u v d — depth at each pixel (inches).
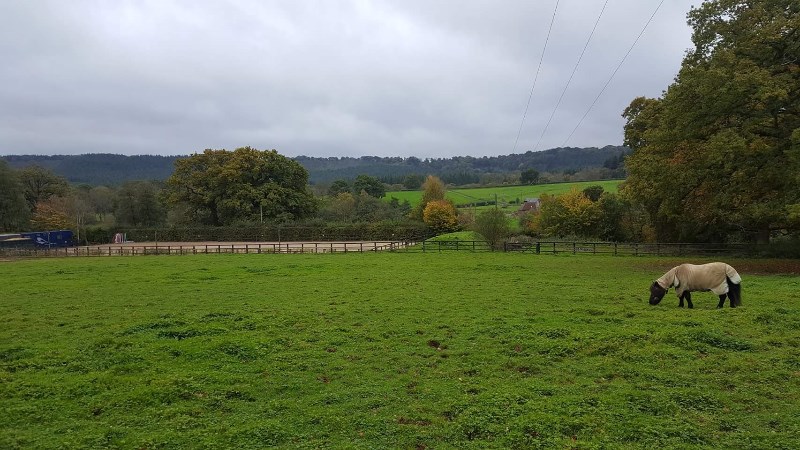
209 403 314.5
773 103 845.8
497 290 720.3
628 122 1670.8
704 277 536.7
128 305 653.9
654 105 1513.3
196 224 2758.4
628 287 722.8
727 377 330.3
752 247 1197.7
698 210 1103.6
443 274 934.4
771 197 918.4
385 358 400.5
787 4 910.4
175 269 1104.2
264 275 965.8
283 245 2076.8
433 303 623.2
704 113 894.4
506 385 331.3
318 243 2153.1
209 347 425.7
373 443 258.8
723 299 539.8
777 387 312.8
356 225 2402.8
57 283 902.4
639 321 483.2
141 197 3002.0
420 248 1657.2
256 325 512.7
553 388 322.7
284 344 443.8
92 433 273.4
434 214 2368.4
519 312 551.2
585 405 294.5
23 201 2620.6
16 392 333.7
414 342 445.7
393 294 700.0
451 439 262.7
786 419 269.6
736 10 976.9
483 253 1450.5
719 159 848.9
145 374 367.9
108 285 856.9
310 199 2753.4
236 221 2576.3
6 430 280.4
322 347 433.1
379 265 1126.4
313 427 278.1
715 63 909.8
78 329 520.7
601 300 615.2
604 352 391.9
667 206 1027.3
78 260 1473.9
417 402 309.9
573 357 386.0
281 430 272.1
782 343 395.9
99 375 364.8
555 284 770.2
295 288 777.6
